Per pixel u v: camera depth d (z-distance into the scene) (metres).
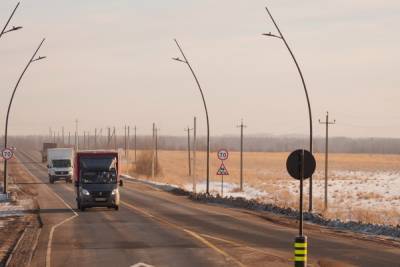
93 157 59.81
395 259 30.27
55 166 108.06
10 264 28.72
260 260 29.67
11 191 85.31
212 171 180.25
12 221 48.97
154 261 29.39
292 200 83.38
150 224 46.62
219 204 68.88
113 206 58.69
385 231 41.62
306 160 23.69
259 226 45.78
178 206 65.06
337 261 29.56
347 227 45.44
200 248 33.81
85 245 35.12
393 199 93.94
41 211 58.22
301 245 22.78
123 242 36.41
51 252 32.47
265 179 147.00
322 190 115.75
